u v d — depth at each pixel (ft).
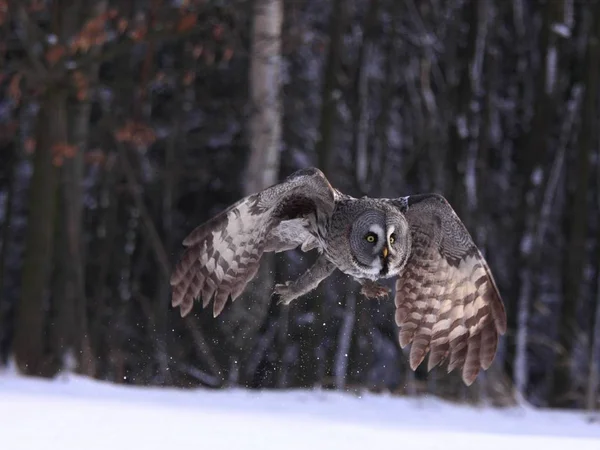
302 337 65.67
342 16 69.92
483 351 22.47
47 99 54.24
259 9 57.57
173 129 79.25
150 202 83.30
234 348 57.11
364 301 68.54
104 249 77.56
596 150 77.71
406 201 21.98
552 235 82.89
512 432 37.93
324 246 21.83
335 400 41.86
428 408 43.93
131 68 75.00
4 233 76.64
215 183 82.74
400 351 69.87
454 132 74.43
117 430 28.30
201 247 21.39
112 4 66.80
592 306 77.00
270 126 57.93
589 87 72.90
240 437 28.63
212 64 59.82
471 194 71.31
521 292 72.02
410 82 79.87
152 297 82.74
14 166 76.07
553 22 72.84
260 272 56.08
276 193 20.80
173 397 39.42
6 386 39.96
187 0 52.42
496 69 79.92
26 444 25.08
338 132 79.20
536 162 74.59
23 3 54.54
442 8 80.59
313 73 77.71
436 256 22.25
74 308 59.36
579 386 70.18
